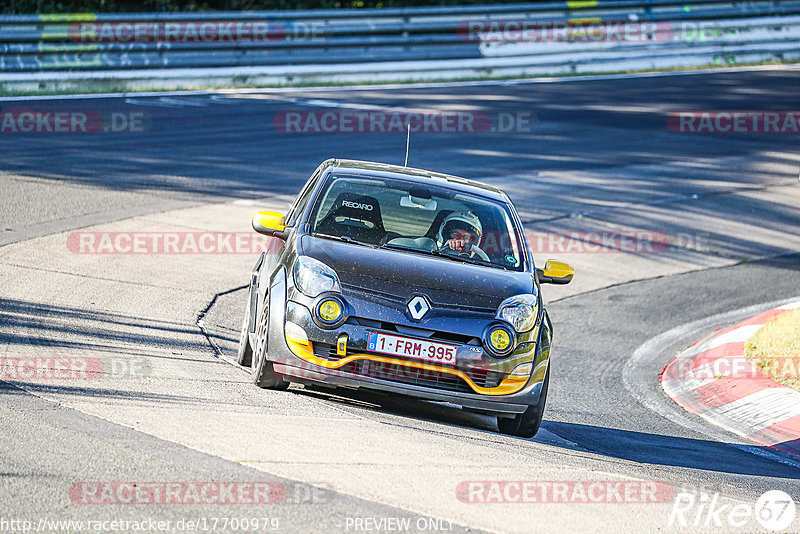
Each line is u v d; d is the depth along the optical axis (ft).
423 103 281.95
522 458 69.97
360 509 54.29
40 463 55.83
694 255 174.09
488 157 223.10
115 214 151.64
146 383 75.72
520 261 85.87
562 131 260.01
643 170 227.81
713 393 106.01
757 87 334.44
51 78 270.05
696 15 364.99
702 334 132.36
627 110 293.23
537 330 78.89
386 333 74.49
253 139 221.66
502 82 326.65
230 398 74.43
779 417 95.91
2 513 48.85
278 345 76.38
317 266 77.46
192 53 291.99
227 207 164.66
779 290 157.89
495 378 76.18
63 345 85.56
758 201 212.23
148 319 101.91
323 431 68.64
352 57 313.73
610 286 153.69
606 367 115.14
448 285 77.77
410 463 63.87
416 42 323.16
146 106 255.50
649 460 77.25
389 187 90.58
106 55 281.74
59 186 164.45
